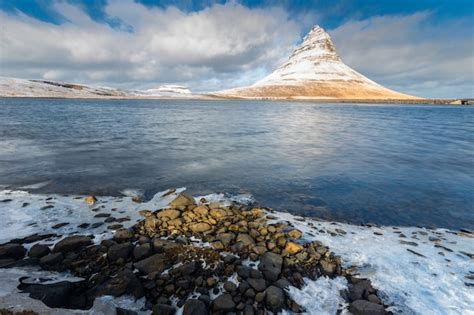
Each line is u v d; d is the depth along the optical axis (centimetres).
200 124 3238
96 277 471
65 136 2066
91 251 546
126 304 412
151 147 1734
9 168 1165
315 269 527
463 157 1644
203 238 621
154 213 748
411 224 774
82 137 2042
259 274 492
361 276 512
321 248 592
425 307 437
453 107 9194
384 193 1013
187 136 2247
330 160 1500
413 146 2009
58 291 399
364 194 998
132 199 866
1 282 418
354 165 1402
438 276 517
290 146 1889
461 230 747
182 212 748
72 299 416
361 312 415
